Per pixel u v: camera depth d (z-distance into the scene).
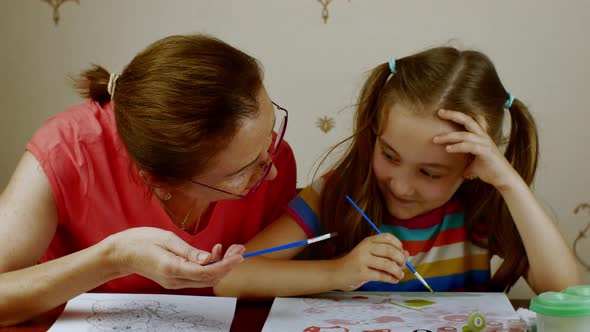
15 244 0.99
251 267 1.08
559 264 1.08
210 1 1.68
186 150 0.85
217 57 0.87
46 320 0.98
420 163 1.05
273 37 1.68
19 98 1.74
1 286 0.94
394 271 1.03
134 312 0.98
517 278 1.21
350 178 1.18
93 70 1.13
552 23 1.63
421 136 1.03
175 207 1.11
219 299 1.04
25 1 1.71
